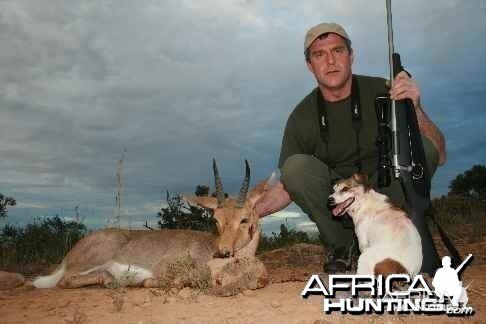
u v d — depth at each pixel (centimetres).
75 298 164
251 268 168
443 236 153
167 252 201
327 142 187
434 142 174
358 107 183
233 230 177
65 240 317
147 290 181
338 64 177
